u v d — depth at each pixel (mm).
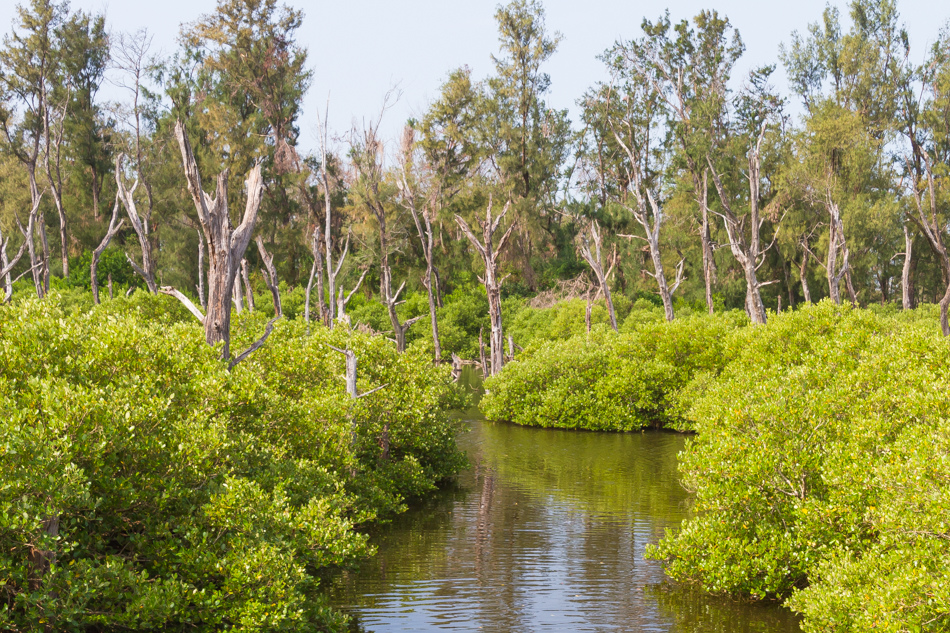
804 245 46281
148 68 36938
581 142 59344
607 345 30078
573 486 17875
